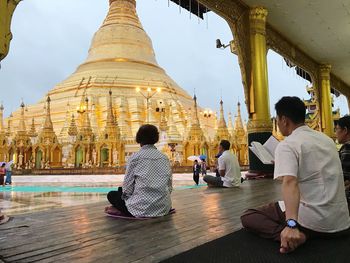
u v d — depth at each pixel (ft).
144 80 144.25
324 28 50.14
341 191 11.33
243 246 11.61
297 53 58.49
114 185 75.31
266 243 11.90
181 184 72.23
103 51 153.89
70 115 128.88
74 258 11.03
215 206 21.80
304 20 47.70
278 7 44.27
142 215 17.51
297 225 10.22
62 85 150.10
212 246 11.80
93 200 45.98
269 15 46.47
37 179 89.35
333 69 71.82
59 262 10.62
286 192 10.41
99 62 151.12
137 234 14.16
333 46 57.72
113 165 108.88
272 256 10.31
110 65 148.56
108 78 140.67
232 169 34.01
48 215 19.15
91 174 92.43
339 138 18.24
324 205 10.98
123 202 18.17
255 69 44.21
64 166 112.06
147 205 17.61
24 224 16.61
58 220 17.56
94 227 15.67
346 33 52.13
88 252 11.69
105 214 19.12
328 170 11.09
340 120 18.20
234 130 134.31
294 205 10.30
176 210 20.22
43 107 143.33
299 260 9.80
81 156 113.09
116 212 18.42
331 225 11.12
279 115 12.07
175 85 159.43
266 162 27.96
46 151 114.62
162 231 14.64
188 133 115.85
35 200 46.24
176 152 112.88
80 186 73.51
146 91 140.15
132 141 119.55
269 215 12.59
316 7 43.80
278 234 12.03
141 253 11.45
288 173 10.49
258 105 43.80
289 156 10.73
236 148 125.39
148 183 17.67
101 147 111.24
